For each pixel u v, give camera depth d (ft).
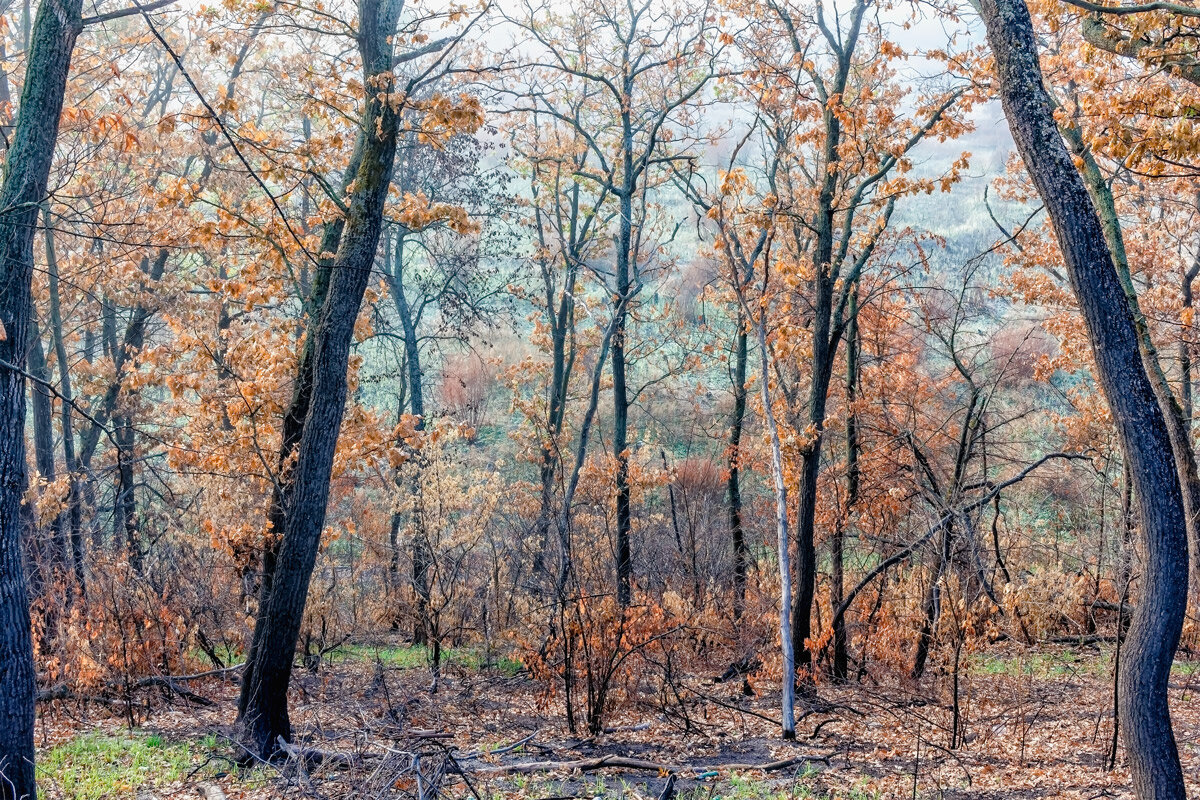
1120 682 21.18
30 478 49.52
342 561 71.72
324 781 28.50
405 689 45.37
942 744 39.06
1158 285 60.13
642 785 31.89
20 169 23.89
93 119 30.81
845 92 52.85
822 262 50.72
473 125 35.42
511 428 109.91
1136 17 28.89
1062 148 21.22
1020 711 41.55
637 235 69.92
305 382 44.91
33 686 23.21
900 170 45.37
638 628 42.32
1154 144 27.86
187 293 62.64
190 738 35.53
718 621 55.26
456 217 42.14
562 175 81.25
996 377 57.31
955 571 44.37
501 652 55.57
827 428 56.65
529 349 128.98
